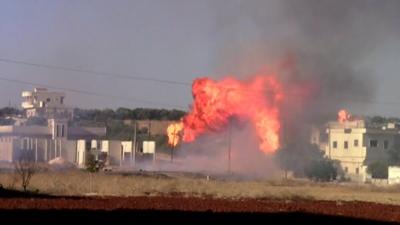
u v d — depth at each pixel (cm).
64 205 7269
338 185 15600
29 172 11069
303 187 13812
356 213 7481
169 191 11225
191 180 14312
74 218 5800
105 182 11975
